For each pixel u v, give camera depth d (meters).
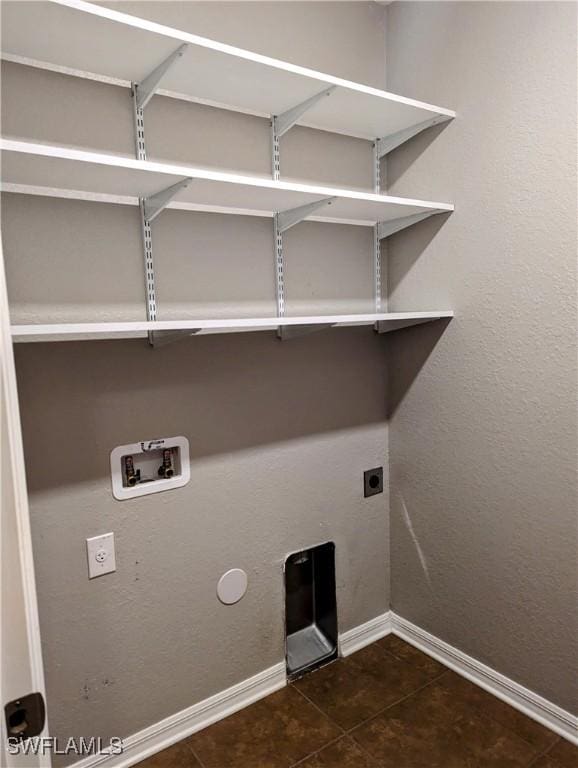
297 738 1.63
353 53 1.86
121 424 1.50
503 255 1.62
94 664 1.51
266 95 1.54
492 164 1.62
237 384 1.71
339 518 2.00
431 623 2.01
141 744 1.60
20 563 0.71
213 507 1.69
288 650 1.96
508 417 1.66
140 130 1.47
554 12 1.43
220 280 1.65
